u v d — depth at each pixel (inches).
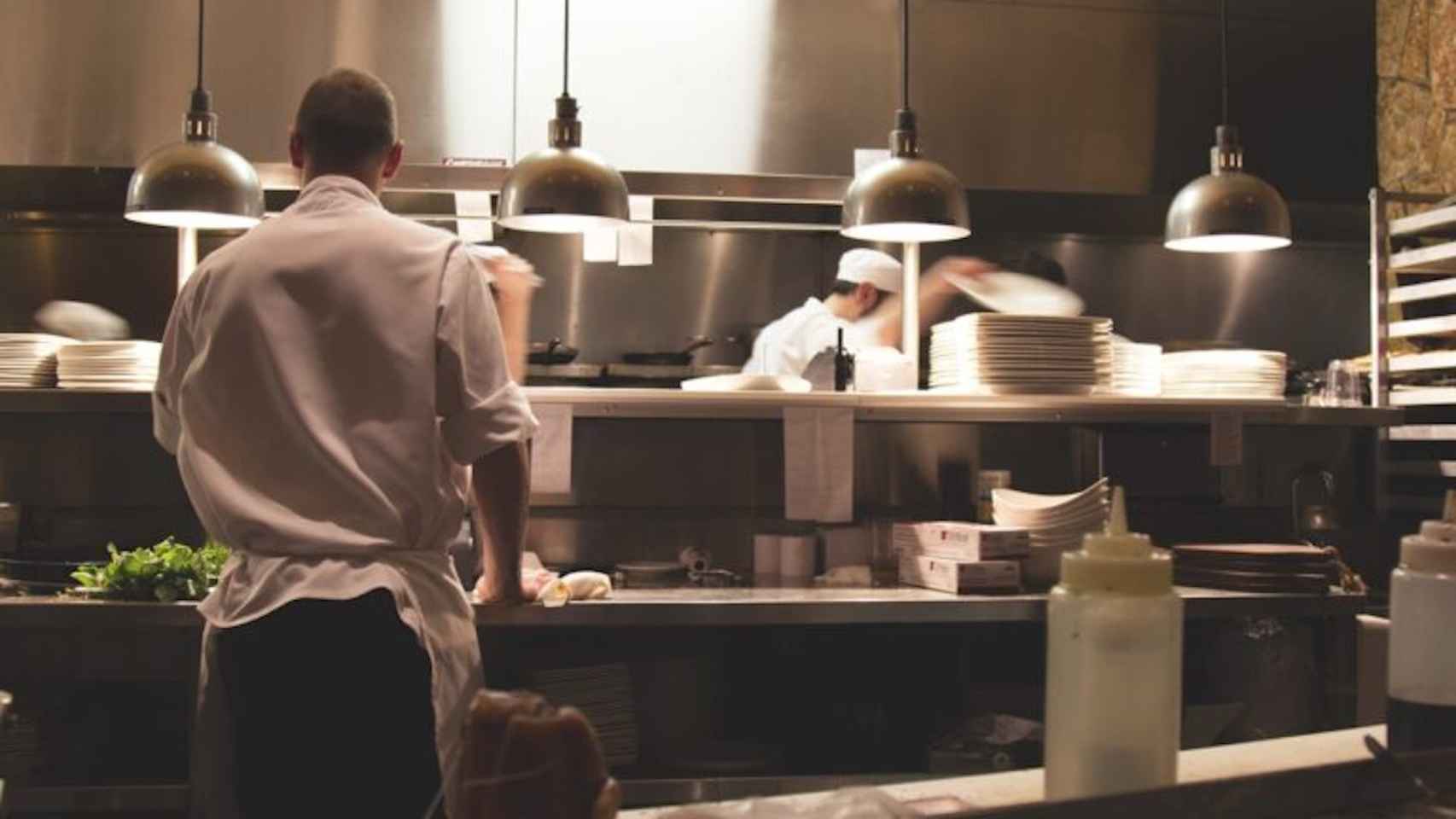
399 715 80.9
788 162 173.3
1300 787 47.0
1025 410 148.3
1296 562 132.4
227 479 82.8
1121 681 42.2
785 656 145.0
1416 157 177.3
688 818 43.1
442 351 85.2
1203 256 195.2
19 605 116.3
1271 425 165.0
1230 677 137.2
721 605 120.0
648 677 141.9
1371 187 185.6
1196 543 149.2
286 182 166.6
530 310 182.5
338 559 81.1
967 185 177.0
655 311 184.5
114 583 118.4
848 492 140.7
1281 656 135.9
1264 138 183.5
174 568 118.5
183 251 157.4
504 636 139.8
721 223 180.9
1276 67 184.2
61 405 140.3
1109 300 193.2
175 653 130.2
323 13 167.8
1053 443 165.3
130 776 127.1
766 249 186.1
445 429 86.7
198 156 132.3
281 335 83.0
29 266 179.8
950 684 147.3
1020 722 131.0
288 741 80.5
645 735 141.4
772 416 140.1
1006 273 190.5
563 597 115.2
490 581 104.3
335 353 83.1
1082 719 42.5
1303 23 185.2
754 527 159.8
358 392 83.1
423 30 168.9
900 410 148.5
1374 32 186.7
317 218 86.4
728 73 173.2
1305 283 196.7
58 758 129.0
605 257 182.9
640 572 137.8
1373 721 125.0
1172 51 182.1
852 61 175.2
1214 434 148.2
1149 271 193.9
